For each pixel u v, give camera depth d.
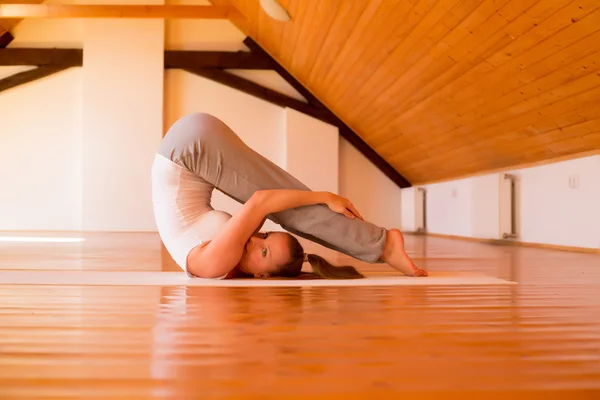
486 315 1.54
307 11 5.46
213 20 7.98
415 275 2.50
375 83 5.94
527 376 0.97
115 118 7.77
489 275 2.65
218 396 0.85
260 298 1.83
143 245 4.89
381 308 1.64
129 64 7.79
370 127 7.43
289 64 7.62
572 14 3.12
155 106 7.80
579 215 4.59
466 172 6.62
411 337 1.26
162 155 2.35
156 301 1.76
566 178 4.75
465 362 1.05
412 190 8.02
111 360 1.05
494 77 4.30
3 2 6.87
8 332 1.29
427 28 4.28
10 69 7.85
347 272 2.49
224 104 8.05
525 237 5.41
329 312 1.57
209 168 2.32
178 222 2.34
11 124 7.90
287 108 7.89
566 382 0.94
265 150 8.09
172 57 7.85
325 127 7.95
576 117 4.11
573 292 2.02
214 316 1.50
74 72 7.94
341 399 0.85
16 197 7.91
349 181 8.29
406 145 7.09
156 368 1.00
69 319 1.45
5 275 2.50
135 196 7.76
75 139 7.96
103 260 3.41
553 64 3.68
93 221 7.73
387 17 4.52
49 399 0.84
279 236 2.36
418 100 5.59
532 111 4.42
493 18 3.64
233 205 8.00
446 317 1.50
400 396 0.86
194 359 1.06
